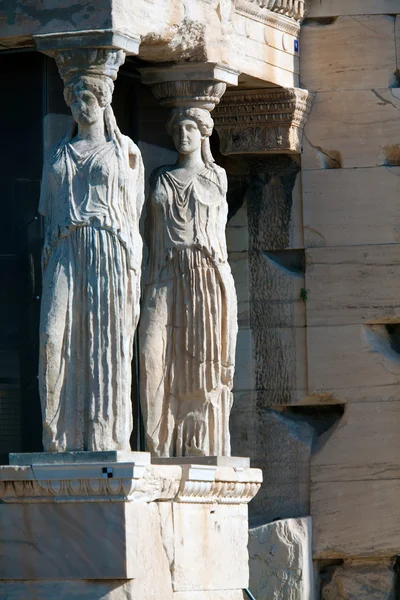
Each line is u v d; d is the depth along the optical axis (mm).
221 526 25984
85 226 24297
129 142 24859
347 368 28797
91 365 24172
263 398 29078
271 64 28219
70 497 23938
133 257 24547
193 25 25953
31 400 25797
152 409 26312
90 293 24219
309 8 29141
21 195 25938
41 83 25906
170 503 24969
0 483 24156
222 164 29391
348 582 28812
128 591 23734
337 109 29062
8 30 24969
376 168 28922
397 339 29219
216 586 25734
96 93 24609
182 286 26359
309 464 28844
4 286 25953
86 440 24141
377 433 28672
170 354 26375
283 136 28734
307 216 29031
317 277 28938
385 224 28844
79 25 24609
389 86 29062
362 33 29094
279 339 29047
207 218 26406
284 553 28453
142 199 25094
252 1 27641
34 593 24078
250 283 29234
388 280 28781
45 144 25875
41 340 24219
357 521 28656
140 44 25625
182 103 26641
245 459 26484
